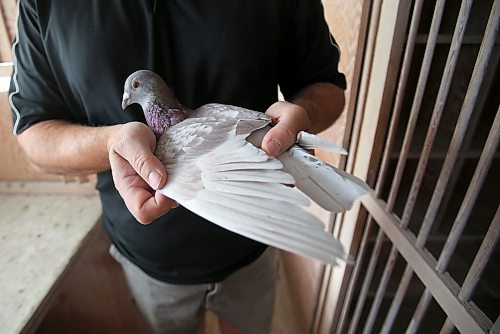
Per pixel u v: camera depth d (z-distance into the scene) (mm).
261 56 825
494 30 624
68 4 759
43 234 1219
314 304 1537
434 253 1124
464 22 691
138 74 714
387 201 1062
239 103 849
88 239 1236
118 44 766
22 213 1304
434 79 1007
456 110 1011
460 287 770
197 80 819
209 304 1127
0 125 1260
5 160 1336
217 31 776
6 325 944
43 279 1068
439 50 971
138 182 598
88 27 756
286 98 1041
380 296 1062
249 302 1202
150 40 768
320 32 913
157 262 995
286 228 455
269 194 488
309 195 569
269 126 624
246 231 462
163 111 708
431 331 1232
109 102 818
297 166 582
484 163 656
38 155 853
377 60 972
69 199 1368
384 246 1283
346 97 1118
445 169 767
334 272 1340
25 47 826
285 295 1962
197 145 589
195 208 506
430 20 938
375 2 953
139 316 1580
